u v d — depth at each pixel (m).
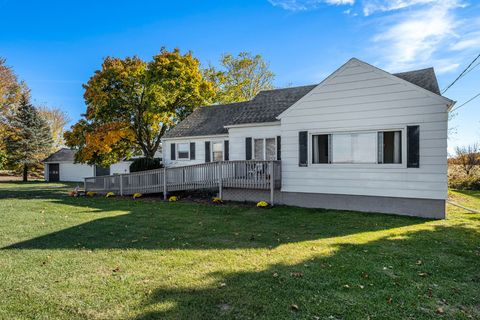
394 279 4.20
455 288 3.91
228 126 13.94
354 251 5.52
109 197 15.20
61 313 3.36
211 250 5.69
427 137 8.82
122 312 3.35
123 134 19.17
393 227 7.62
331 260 5.02
